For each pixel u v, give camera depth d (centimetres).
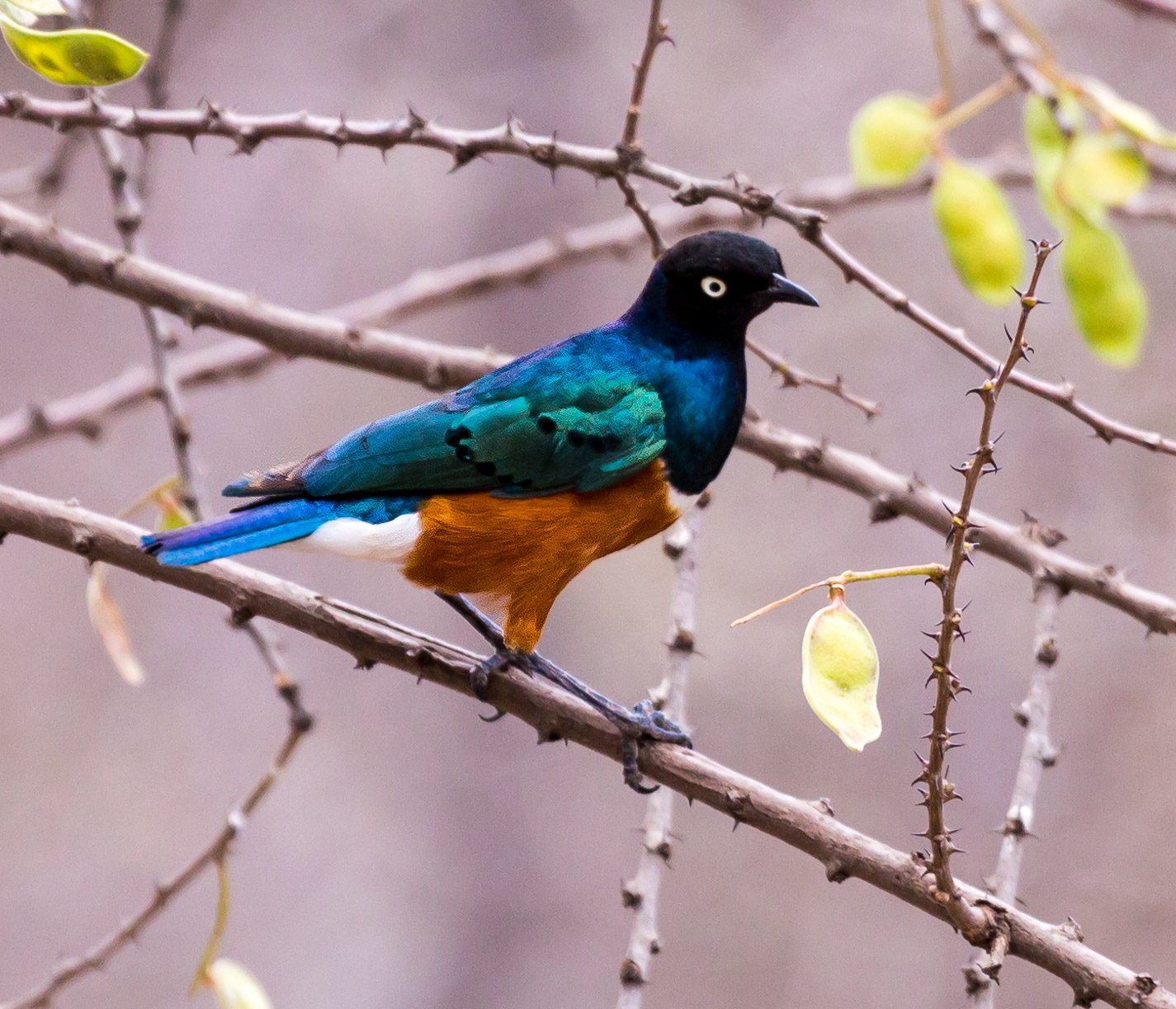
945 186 686
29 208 1567
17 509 594
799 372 676
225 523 611
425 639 614
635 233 916
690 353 674
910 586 1611
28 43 518
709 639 1630
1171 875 1469
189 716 1755
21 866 1669
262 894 1708
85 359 1700
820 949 1614
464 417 645
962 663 1582
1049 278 1443
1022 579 1580
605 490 654
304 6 1580
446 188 1652
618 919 1684
